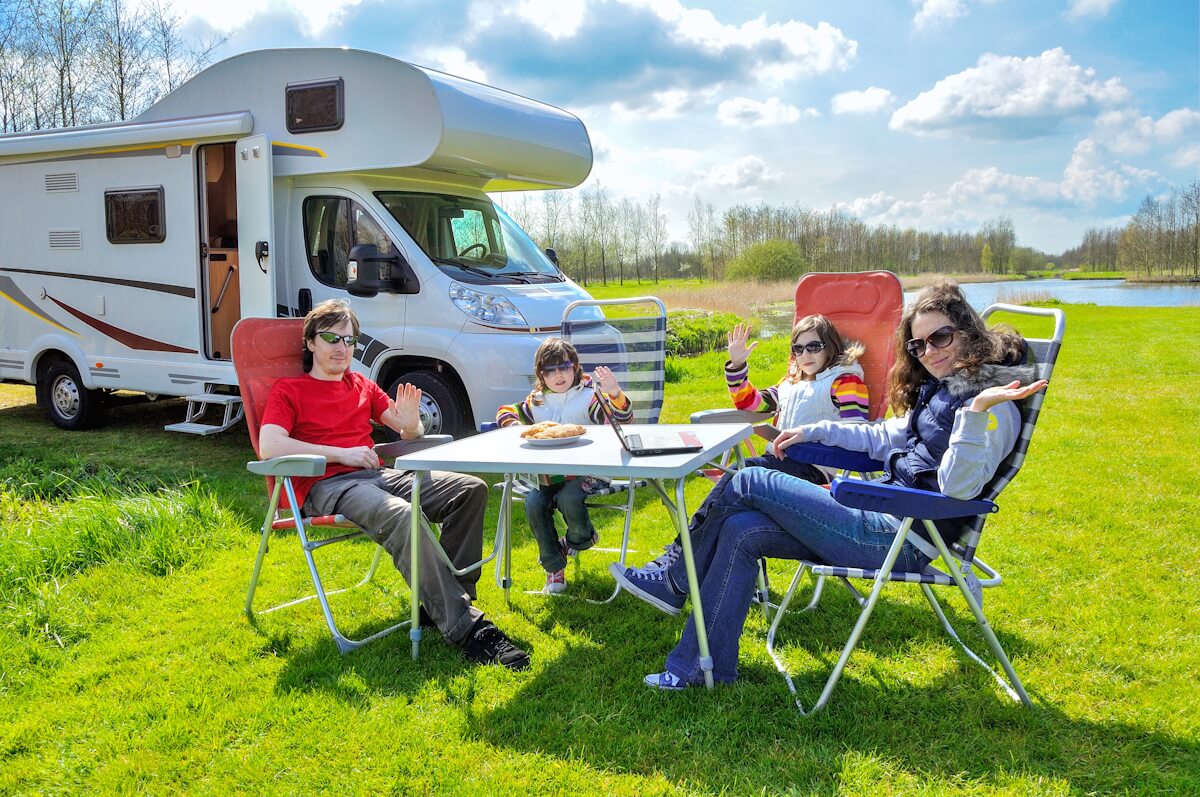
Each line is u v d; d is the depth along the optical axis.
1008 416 2.40
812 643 3.08
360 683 2.86
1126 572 3.69
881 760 2.36
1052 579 3.62
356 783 2.32
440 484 3.30
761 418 3.85
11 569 3.62
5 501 4.62
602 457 2.73
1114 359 11.90
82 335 6.96
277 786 2.31
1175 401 8.10
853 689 2.73
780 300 24.62
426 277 5.66
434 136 5.37
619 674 2.90
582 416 3.74
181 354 6.47
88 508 4.30
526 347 5.51
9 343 7.39
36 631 3.26
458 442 3.17
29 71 16.33
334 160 5.74
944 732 2.48
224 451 6.59
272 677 2.94
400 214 5.85
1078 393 8.73
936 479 2.59
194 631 3.31
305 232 6.02
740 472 2.83
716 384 9.55
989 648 3.00
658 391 4.31
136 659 3.09
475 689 2.81
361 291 5.82
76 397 7.29
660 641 3.13
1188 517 4.43
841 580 3.69
